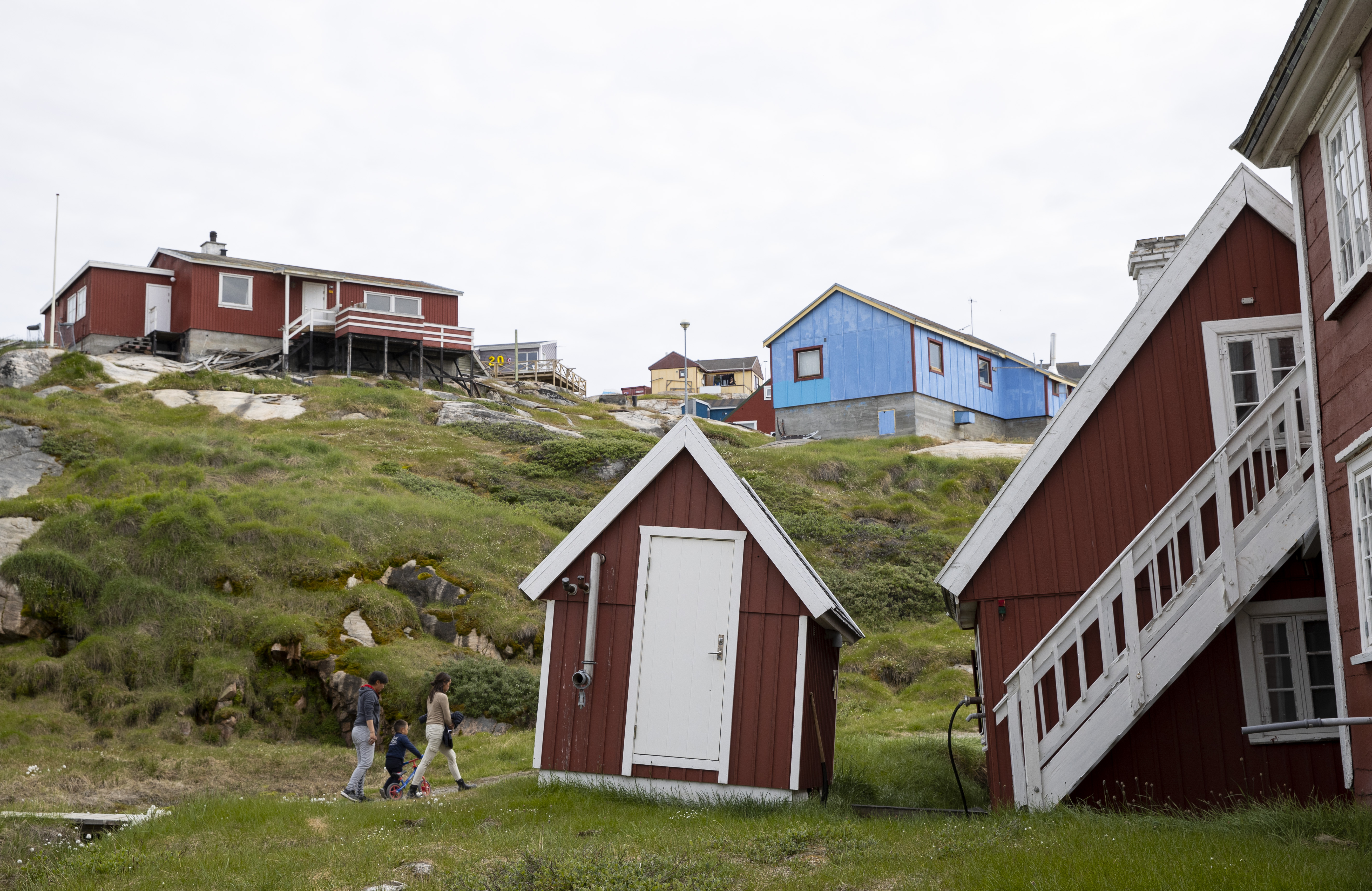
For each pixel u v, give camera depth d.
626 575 11.95
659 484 12.08
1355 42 7.97
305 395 37.34
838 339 43.12
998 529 10.91
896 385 41.53
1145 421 10.78
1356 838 7.39
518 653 20.34
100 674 17.11
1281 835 7.83
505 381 53.66
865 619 24.27
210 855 8.59
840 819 9.92
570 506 29.91
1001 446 39.91
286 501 23.55
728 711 11.37
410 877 7.96
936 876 7.32
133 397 34.53
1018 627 10.76
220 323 41.88
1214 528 10.34
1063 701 9.95
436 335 43.97
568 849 8.52
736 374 98.12
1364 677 8.20
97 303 41.47
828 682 12.75
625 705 11.64
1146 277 12.44
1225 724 10.15
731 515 11.86
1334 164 8.69
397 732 12.88
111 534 20.14
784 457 36.16
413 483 28.64
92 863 8.44
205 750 15.77
